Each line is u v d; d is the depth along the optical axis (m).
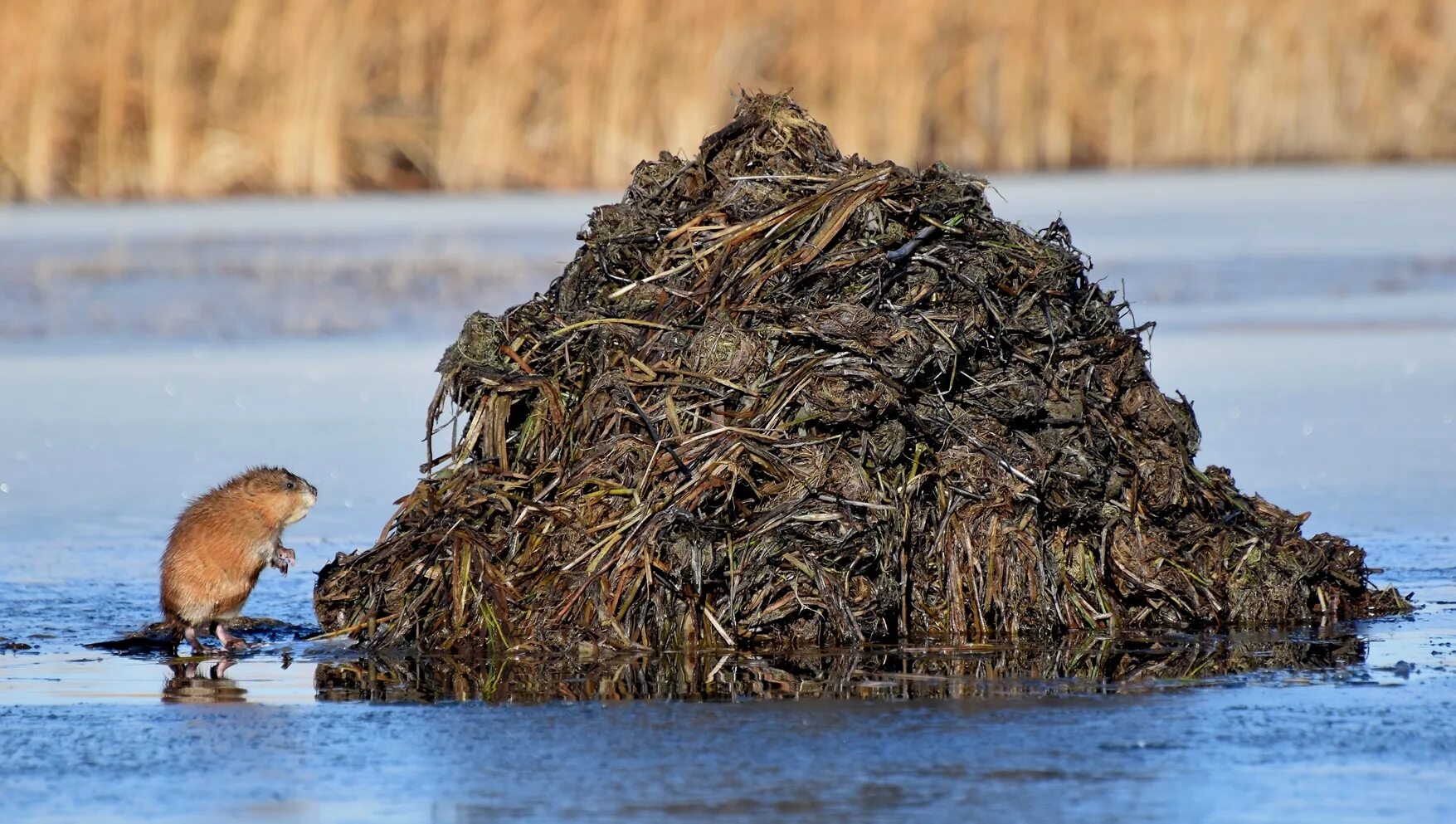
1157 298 79.50
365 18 120.25
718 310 32.19
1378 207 110.31
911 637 30.62
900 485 31.30
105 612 34.25
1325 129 136.12
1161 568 31.94
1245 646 29.97
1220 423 54.41
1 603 35.00
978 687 26.81
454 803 21.52
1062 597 31.41
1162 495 32.66
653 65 119.56
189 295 81.00
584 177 119.69
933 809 21.03
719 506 30.38
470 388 33.22
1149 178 124.06
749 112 35.84
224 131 118.44
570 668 28.48
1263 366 64.25
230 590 31.11
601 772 22.59
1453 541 39.78
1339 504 43.66
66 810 21.52
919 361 31.28
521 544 30.95
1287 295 80.94
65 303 79.38
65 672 29.12
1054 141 129.62
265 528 31.52
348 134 120.81
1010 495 31.22
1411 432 52.75
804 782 22.06
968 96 127.06
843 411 30.72
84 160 117.44
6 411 57.66
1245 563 32.84
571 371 33.00
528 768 22.81
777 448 30.55
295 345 69.69
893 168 33.53
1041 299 33.44
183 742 24.38
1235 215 106.38
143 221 105.94
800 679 27.39
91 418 56.50
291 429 54.66
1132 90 132.25
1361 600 33.53
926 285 32.53
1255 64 134.38
